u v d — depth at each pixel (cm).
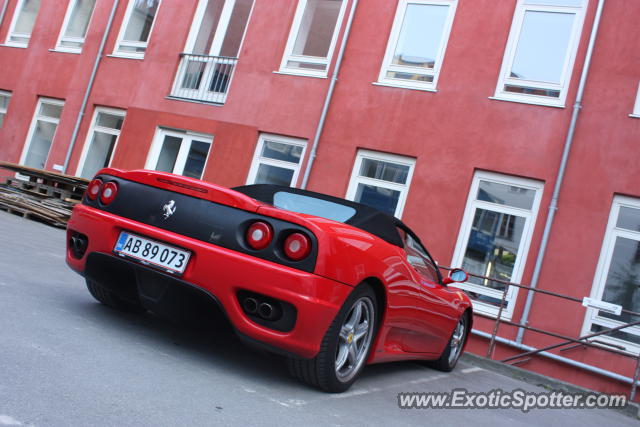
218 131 1031
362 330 320
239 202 289
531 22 862
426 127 880
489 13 880
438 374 497
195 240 290
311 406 273
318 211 355
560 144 802
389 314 338
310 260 276
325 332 285
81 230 327
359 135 920
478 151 843
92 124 1184
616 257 754
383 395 346
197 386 257
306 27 1016
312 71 989
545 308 757
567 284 757
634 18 798
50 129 1245
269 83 1010
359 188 914
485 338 777
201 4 1137
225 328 315
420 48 923
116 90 1159
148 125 1098
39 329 281
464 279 452
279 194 384
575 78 814
